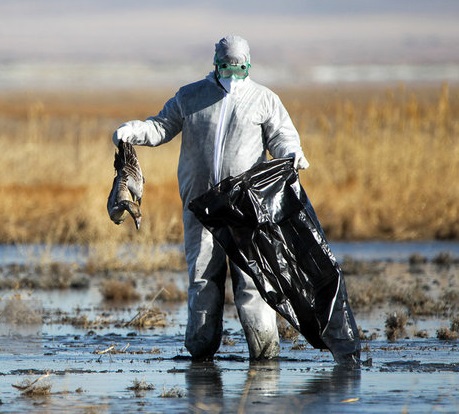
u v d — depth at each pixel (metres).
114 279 65.94
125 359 38.88
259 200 36.84
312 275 37.12
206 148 38.31
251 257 36.84
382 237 91.75
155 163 109.00
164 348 41.69
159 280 66.62
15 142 129.38
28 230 89.38
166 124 38.94
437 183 98.50
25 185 105.12
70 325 48.09
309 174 102.69
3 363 37.84
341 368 36.41
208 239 38.62
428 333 45.59
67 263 72.81
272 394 31.62
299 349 41.28
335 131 123.50
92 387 33.00
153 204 96.88
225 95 38.41
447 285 63.22
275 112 38.69
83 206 90.19
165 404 30.27
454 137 107.00
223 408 29.64
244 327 38.34
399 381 33.75
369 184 101.06
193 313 38.69
